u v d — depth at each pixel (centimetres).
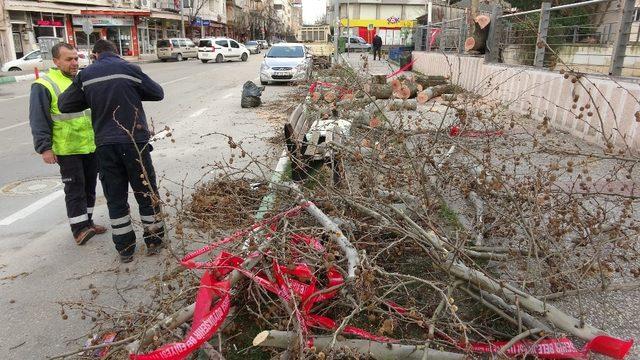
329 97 612
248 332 295
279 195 385
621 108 682
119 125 355
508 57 1238
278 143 793
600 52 904
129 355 235
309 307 264
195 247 423
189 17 5938
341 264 296
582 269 339
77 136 443
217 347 278
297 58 1911
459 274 279
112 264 419
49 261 428
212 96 1547
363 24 6241
